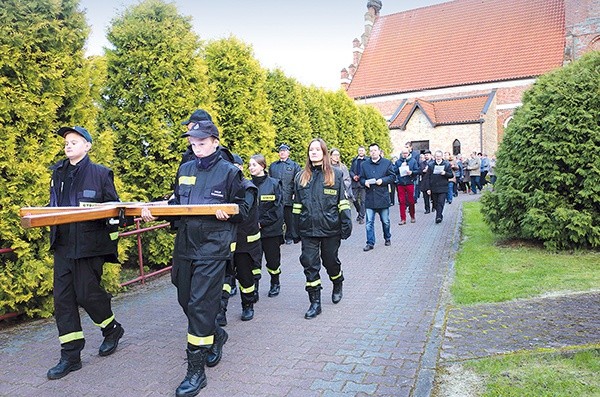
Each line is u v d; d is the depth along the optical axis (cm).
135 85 911
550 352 437
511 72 3872
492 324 530
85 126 679
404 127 3797
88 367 464
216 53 1154
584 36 3588
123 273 898
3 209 578
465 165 2619
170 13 948
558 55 3781
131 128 901
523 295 629
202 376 411
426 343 496
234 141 1154
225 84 1144
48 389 421
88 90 681
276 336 536
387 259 948
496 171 1002
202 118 435
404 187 1384
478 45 4206
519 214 942
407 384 408
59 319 448
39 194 605
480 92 3962
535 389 376
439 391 390
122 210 435
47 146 620
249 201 445
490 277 732
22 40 583
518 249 921
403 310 617
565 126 863
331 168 610
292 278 829
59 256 448
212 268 411
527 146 916
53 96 631
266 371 443
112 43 923
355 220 1567
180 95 932
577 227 848
